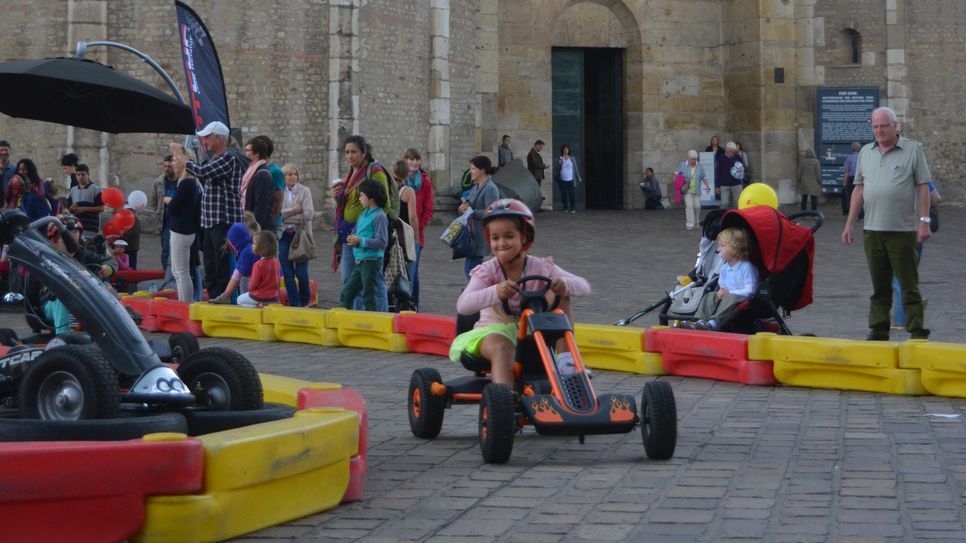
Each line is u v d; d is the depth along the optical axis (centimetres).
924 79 3578
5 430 576
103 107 964
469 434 747
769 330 992
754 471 625
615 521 532
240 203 1376
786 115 3412
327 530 523
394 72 2677
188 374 660
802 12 3475
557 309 685
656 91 3447
